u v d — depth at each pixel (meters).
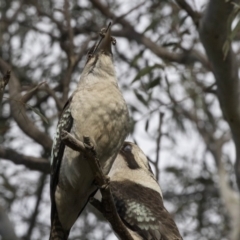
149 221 10.55
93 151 7.81
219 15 10.78
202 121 16.36
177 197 15.96
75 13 16.00
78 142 7.79
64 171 8.77
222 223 15.59
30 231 15.20
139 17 15.08
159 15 14.27
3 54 15.35
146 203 10.70
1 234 12.19
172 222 10.61
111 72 8.95
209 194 15.98
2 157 12.65
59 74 15.09
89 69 8.96
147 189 10.93
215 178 15.94
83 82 8.91
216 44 11.02
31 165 12.60
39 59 15.27
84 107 8.55
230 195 14.60
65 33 15.24
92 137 8.54
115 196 10.77
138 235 10.57
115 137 8.70
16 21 15.62
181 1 11.57
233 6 10.66
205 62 14.53
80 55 12.77
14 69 15.12
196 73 14.37
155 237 10.47
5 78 7.62
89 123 8.53
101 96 8.60
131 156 11.17
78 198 8.95
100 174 7.96
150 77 12.69
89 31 16.03
